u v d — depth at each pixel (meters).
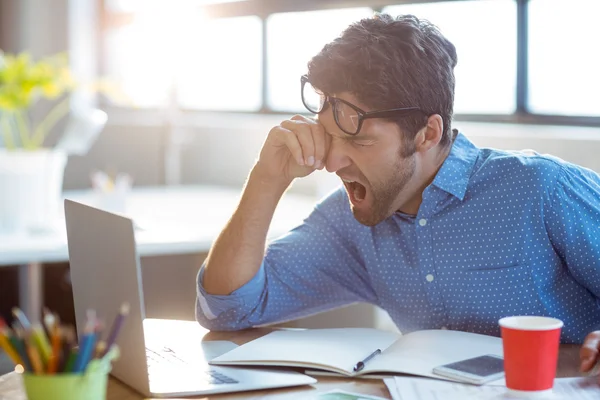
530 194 1.44
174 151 4.34
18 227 2.76
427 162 1.46
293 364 1.25
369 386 1.18
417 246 1.51
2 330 0.92
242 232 1.51
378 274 1.58
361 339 1.39
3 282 3.76
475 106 2.96
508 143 2.81
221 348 1.39
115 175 4.55
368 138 1.35
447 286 1.50
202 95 4.28
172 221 2.98
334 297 1.66
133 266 1.09
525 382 1.09
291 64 3.70
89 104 4.67
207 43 4.20
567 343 1.41
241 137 4.00
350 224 1.60
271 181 1.51
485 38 2.88
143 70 4.56
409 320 1.58
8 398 1.13
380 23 1.38
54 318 0.94
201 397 1.15
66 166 4.48
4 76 2.88
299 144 1.42
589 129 2.62
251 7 3.78
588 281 1.44
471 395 1.09
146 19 4.48
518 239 1.45
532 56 2.75
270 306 1.58
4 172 2.72
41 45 4.71
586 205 1.44
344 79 1.34
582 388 1.11
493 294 1.48
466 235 1.48
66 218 1.25
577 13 2.61
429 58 1.38
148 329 1.54
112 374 1.23
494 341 1.33
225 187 4.09
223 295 1.50
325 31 3.46
